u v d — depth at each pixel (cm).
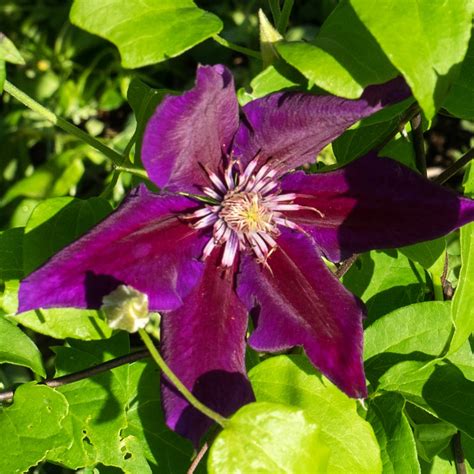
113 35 18
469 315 19
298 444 17
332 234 19
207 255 19
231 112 19
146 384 22
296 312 19
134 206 18
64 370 22
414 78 17
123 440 22
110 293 17
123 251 17
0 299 21
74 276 16
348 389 18
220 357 18
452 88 21
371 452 20
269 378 20
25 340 22
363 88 18
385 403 22
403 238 19
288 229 20
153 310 17
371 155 20
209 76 17
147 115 22
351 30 18
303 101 19
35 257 20
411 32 17
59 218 21
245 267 19
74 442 21
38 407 20
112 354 22
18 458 20
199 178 19
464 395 22
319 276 19
